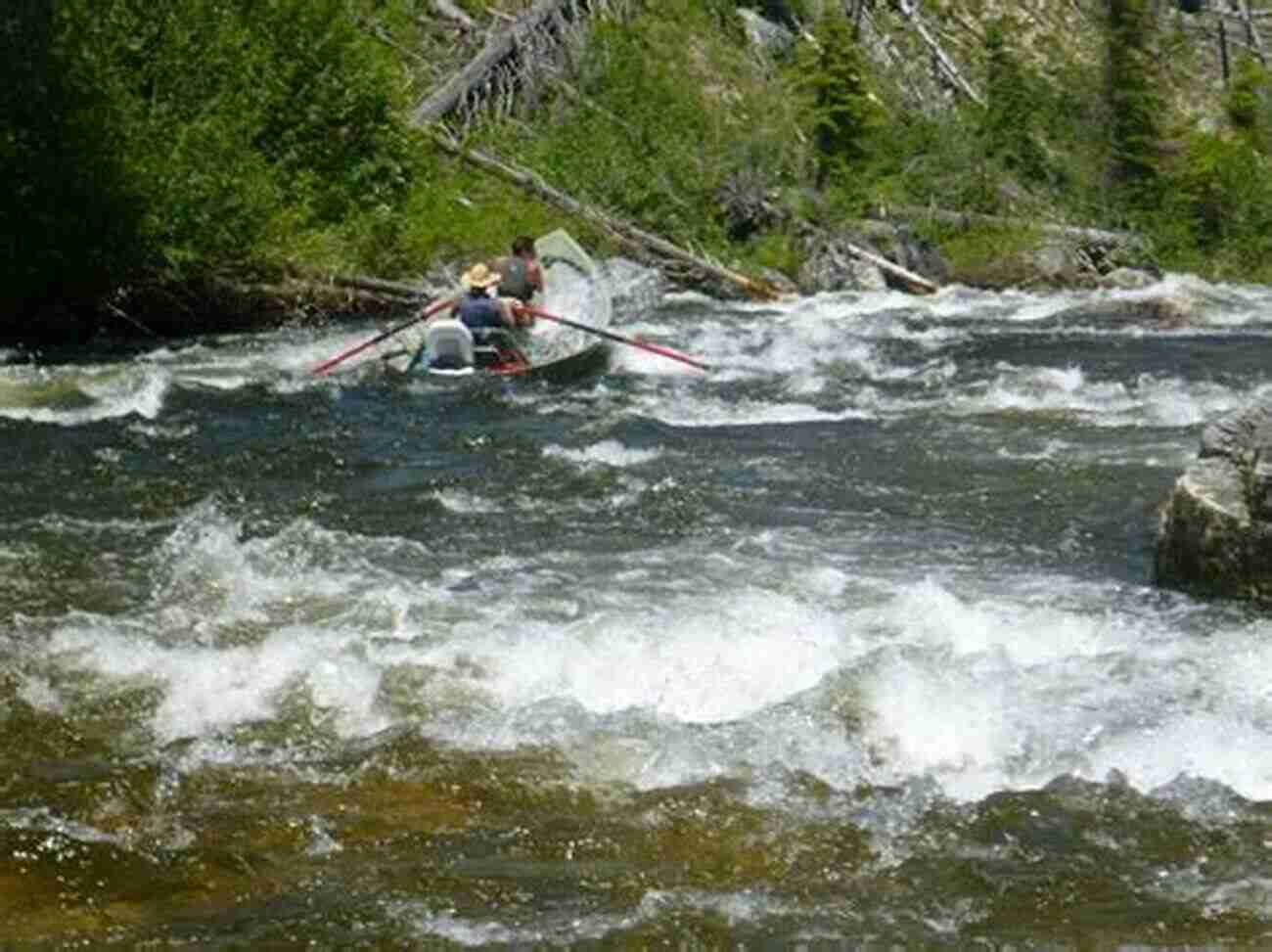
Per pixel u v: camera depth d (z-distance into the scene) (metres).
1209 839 6.02
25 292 19.98
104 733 7.10
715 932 5.40
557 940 5.35
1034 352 19.47
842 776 6.58
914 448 13.20
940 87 37.53
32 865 5.88
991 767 6.62
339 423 14.52
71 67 19.95
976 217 30.53
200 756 6.86
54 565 9.71
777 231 28.62
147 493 11.76
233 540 10.30
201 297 20.91
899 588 9.16
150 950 5.30
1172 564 9.15
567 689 7.57
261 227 21.38
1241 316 23.97
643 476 12.20
